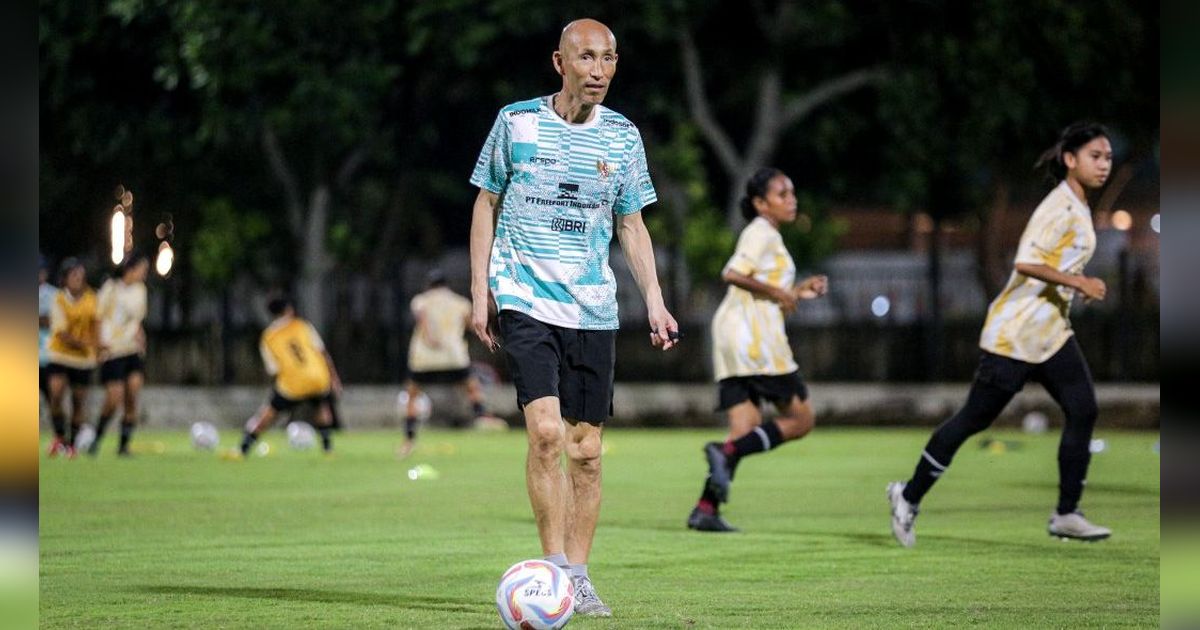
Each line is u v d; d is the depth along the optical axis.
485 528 16.03
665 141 43.62
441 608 10.54
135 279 28.30
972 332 38.81
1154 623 10.01
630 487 21.48
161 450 30.50
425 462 26.72
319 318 40.78
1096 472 23.58
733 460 15.88
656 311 10.43
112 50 40.47
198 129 40.53
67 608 10.58
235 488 21.20
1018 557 13.63
